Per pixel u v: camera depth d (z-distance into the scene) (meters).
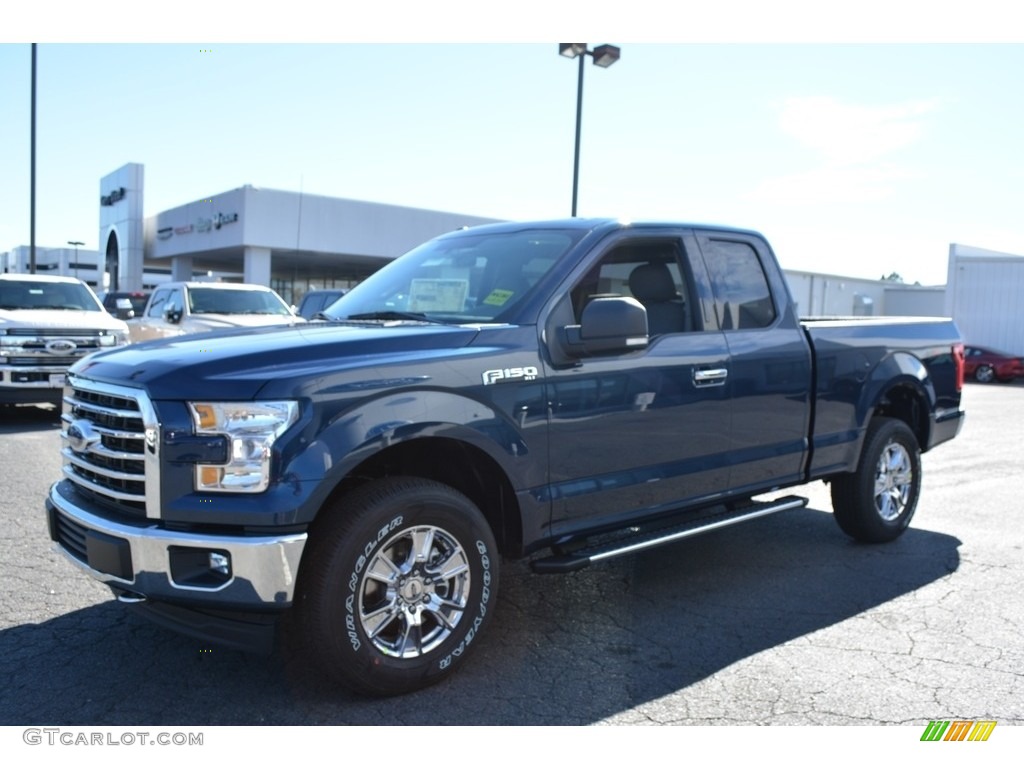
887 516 5.98
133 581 3.26
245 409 3.17
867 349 5.66
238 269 47.75
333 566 3.26
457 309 4.25
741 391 4.79
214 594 3.16
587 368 4.07
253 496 3.15
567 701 3.51
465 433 3.59
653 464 4.39
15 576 4.87
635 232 4.50
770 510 5.01
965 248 33.75
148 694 3.51
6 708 3.38
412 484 3.50
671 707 3.46
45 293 12.09
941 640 4.20
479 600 3.71
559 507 3.99
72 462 3.73
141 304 24.30
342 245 32.66
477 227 5.02
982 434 12.41
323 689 3.58
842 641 4.18
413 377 3.49
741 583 5.09
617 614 4.54
